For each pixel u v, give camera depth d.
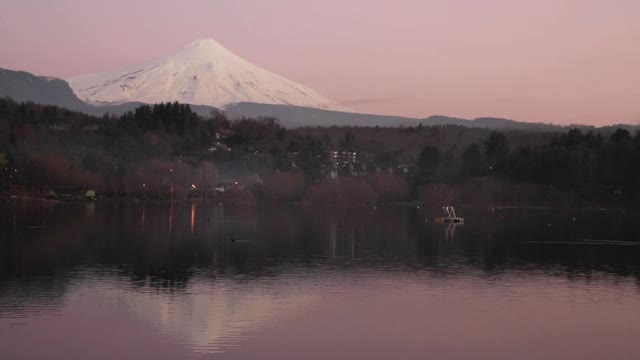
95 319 67.50
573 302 76.50
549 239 150.38
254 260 108.81
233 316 69.31
